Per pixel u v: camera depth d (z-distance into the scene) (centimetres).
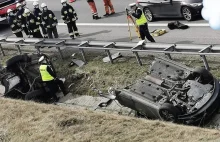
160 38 1752
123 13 2206
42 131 1137
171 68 1318
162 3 1909
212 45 1360
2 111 1325
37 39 1891
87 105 1452
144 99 1212
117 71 1554
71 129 1120
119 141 1020
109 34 1964
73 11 2006
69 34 2044
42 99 1538
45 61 1606
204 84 1220
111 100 1412
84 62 1702
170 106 1131
